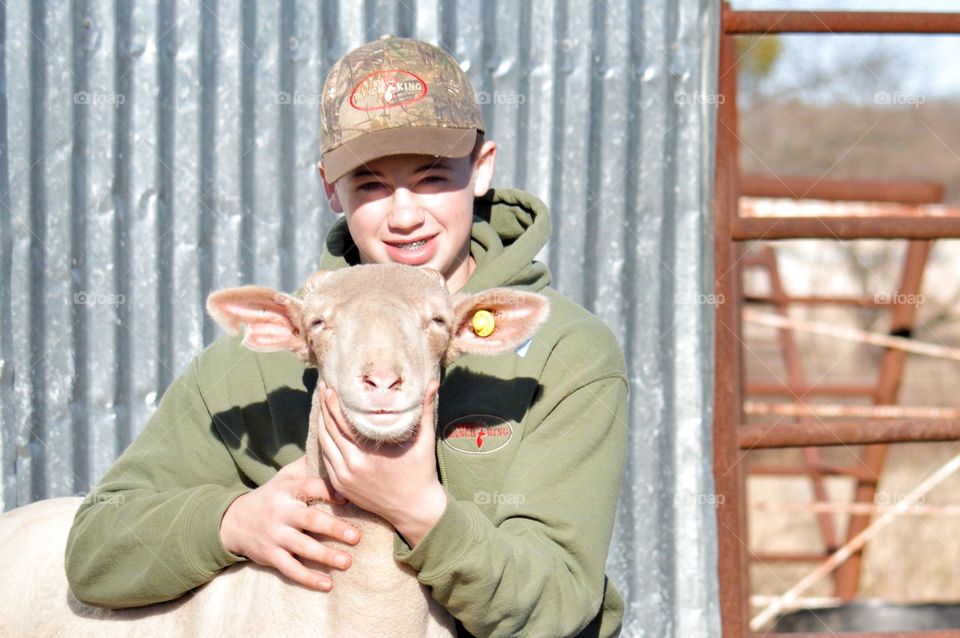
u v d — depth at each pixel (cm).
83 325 379
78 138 379
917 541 787
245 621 222
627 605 388
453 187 244
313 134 389
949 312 1139
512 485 225
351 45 390
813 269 1151
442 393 236
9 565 280
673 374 394
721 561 393
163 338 384
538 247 259
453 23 391
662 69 396
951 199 1250
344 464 197
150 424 260
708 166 396
